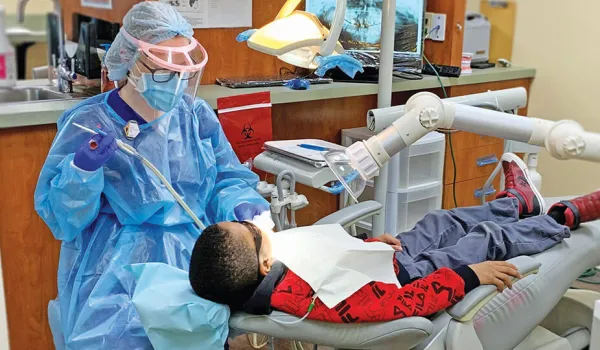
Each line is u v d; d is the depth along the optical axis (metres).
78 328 1.46
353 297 1.35
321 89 2.55
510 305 1.68
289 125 2.72
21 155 1.99
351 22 2.70
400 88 2.77
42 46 2.84
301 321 1.32
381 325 1.36
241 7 2.60
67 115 1.63
